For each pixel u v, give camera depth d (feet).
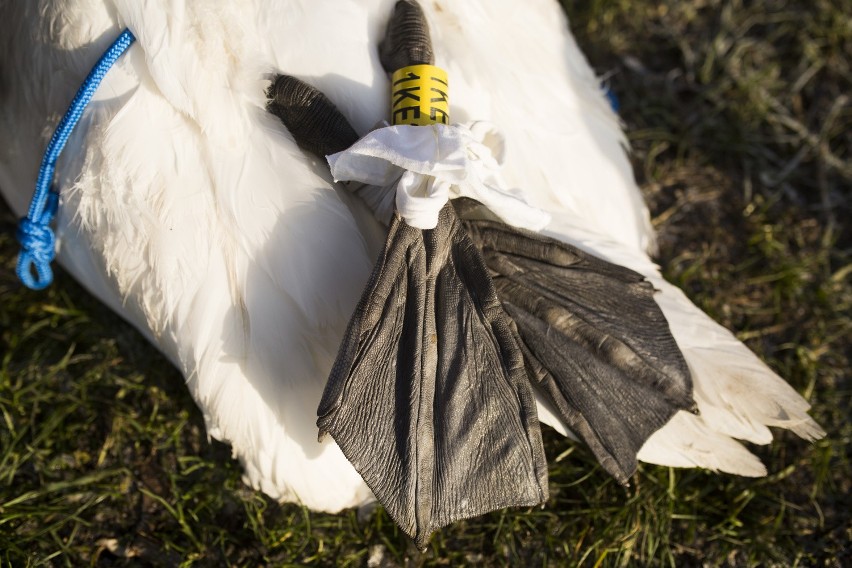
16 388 2.71
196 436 2.65
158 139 2.18
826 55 3.26
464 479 2.14
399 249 2.12
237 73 2.18
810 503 2.61
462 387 2.14
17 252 2.91
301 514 2.54
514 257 2.24
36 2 2.25
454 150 2.08
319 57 2.22
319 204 2.19
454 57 2.31
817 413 2.72
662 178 3.06
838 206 3.05
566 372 2.24
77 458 2.64
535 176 2.39
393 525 2.54
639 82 3.22
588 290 2.26
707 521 2.58
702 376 2.33
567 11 3.30
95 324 2.79
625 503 2.55
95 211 2.23
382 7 2.27
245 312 2.20
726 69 3.23
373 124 2.24
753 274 2.91
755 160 3.11
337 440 2.10
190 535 2.52
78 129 2.24
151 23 2.17
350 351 2.08
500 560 2.53
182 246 2.20
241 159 2.19
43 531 2.52
